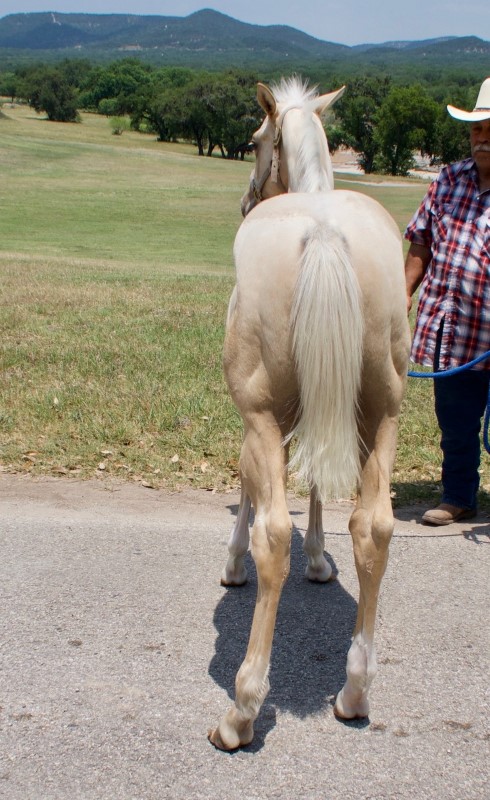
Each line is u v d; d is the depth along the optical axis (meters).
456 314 4.65
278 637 3.75
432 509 5.14
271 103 4.04
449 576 4.36
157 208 41.31
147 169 62.44
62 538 4.69
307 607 4.02
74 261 19.45
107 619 3.84
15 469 5.71
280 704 3.27
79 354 8.12
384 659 3.57
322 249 2.69
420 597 4.12
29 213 36.69
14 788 2.77
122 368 7.76
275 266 2.80
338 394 2.73
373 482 2.98
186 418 6.54
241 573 4.20
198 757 2.94
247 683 2.87
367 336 2.80
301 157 3.73
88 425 6.38
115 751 2.96
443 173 4.69
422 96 96.31
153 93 115.88
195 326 9.55
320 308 2.65
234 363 2.99
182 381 7.41
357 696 3.08
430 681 3.42
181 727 3.10
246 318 2.89
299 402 2.88
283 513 2.81
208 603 4.04
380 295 2.81
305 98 4.03
